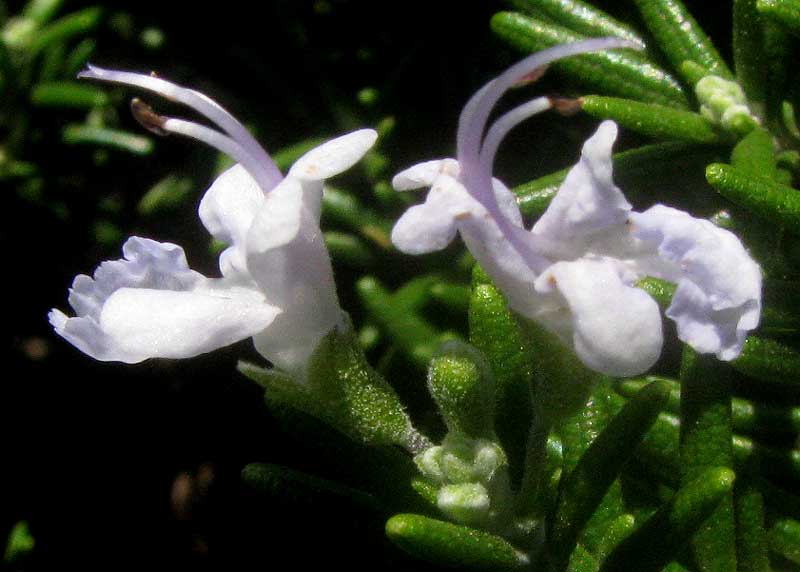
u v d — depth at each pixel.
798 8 0.07
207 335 0.06
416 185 0.06
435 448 0.06
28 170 0.11
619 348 0.05
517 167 0.10
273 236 0.06
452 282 0.10
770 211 0.07
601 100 0.08
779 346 0.07
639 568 0.06
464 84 0.10
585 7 0.09
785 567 0.07
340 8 0.11
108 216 0.11
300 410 0.07
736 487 0.07
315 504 0.07
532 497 0.06
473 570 0.06
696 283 0.05
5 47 0.11
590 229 0.06
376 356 0.10
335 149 0.06
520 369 0.07
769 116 0.08
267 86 0.11
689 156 0.08
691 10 0.09
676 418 0.07
